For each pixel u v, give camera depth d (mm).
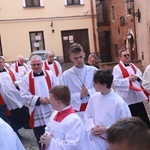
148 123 5758
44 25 21859
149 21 14602
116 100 3301
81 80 4473
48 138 3043
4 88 6137
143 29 15445
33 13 21578
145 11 14922
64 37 22281
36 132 4684
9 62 21312
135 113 5734
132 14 16812
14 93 6188
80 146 2887
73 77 4488
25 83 4715
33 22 21641
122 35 19516
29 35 21625
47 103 4562
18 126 6234
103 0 23125
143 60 15672
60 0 21922
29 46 21625
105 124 3305
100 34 23281
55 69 9438
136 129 1371
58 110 3064
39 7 21641
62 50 22234
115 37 21203
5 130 2463
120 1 19328
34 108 4613
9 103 6172
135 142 1327
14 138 2496
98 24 22453
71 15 22156
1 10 21016
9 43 21281
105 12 22969
